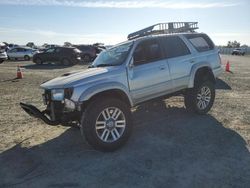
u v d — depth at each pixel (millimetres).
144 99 6418
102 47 35562
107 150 5465
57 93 5480
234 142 5820
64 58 28234
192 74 7223
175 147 5625
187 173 4621
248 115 7711
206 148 5551
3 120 7660
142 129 6699
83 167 4918
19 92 11805
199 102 7496
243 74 17406
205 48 7844
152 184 4324
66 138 6277
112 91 5773
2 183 4477
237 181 4352
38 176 4664
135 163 5012
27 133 6652
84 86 5422
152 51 6613
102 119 5457
